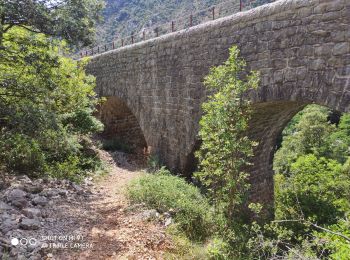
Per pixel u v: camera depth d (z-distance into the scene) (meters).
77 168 11.00
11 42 8.20
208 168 7.48
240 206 10.65
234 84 6.79
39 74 7.95
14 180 7.69
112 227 6.27
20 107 7.41
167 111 12.13
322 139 25.61
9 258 4.24
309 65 6.59
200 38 9.84
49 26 7.88
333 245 5.43
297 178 12.55
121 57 15.58
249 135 11.09
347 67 5.89
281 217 11.14
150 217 6.86
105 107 21.34
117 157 16.55
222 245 6.35
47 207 6.59
